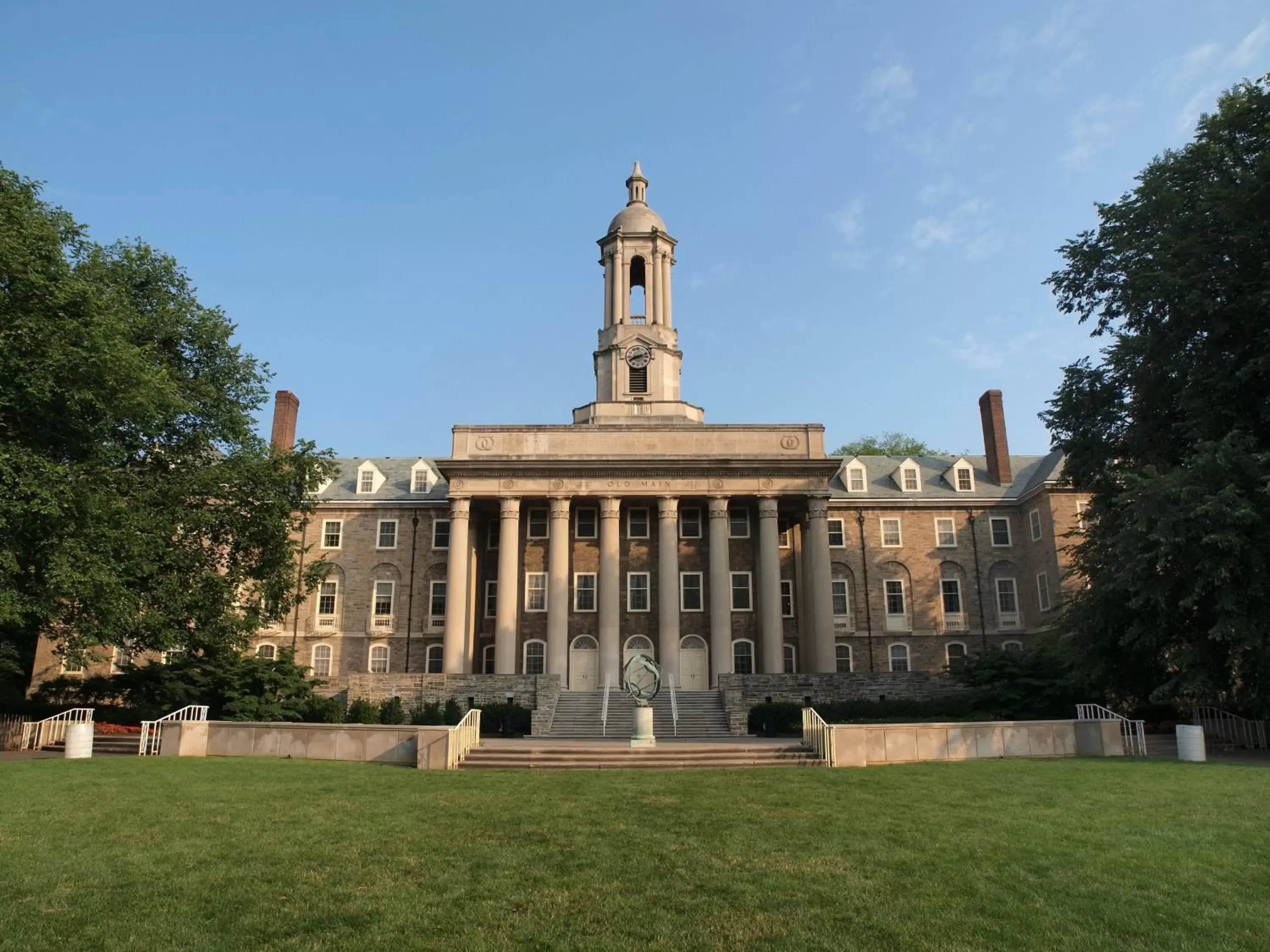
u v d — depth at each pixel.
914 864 12.38
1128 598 31.09
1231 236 29.08
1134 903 10.57
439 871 12.01
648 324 64.12
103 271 32.34
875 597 60.69
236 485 36.22
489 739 38.84
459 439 56.66
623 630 57.56
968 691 47.00
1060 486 46.56
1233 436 27.16
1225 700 33.47
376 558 60.97
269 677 39.00
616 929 9.73
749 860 12.58
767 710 43.97
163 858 12.56
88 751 27.12
